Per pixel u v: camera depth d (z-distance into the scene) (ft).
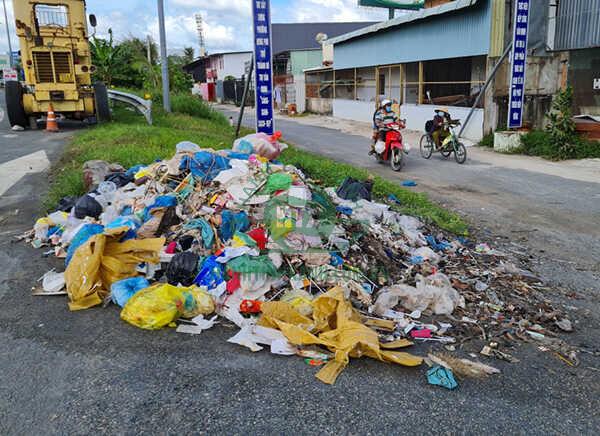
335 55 90.58
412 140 56.95
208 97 171.01
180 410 9.87
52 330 12.80
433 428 9.52
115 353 11.76
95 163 25.23
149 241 15.76
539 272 18.02
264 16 35.50
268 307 12.90
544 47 49.37
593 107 49.16
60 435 9.21
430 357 11.84
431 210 24.44
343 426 9.50
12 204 23.65
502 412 10.05
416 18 61.31
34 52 45.55
